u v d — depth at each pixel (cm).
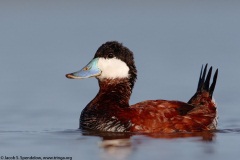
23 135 1125
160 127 1105
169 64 2136
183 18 3788
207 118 1150
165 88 1719
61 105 1509
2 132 1166
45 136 1107
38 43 2770
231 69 2036
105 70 1169
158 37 2939
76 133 1128
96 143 1027
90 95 1636
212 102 1188
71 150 984
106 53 1172
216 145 1014
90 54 2409
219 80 1841
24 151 989
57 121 1310
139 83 1794
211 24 3462
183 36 2966
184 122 1120
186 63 2155
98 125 1130
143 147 992
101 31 3195
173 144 1015
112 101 1156
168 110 1125
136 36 2981
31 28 3309
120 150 973
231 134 1116
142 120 1106
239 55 2342
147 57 2309
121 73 1170
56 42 2806
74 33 3123
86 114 1152
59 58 2322
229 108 1444
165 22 3606
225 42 2736
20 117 1358
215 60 2227
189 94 1642
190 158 922
